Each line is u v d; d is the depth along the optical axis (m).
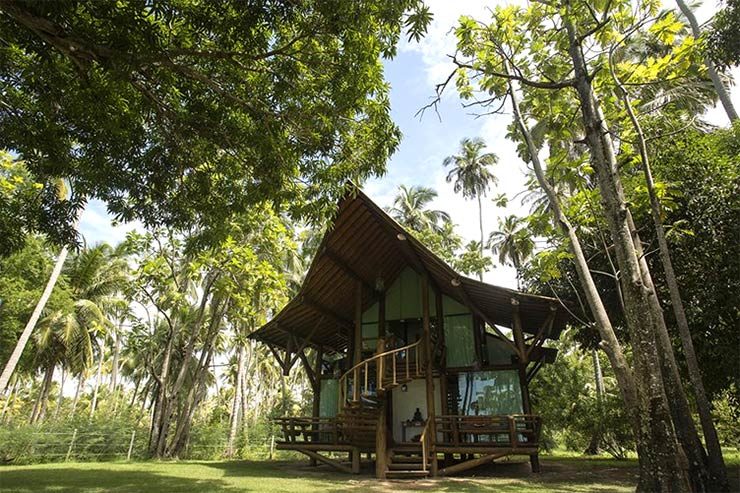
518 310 12.82
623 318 13.51
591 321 13.86
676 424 8.41
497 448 11.95
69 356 24.67
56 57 6.28
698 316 10.86
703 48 8.77
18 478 10.36
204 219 8.38
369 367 13.34
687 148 11.84
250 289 17.72
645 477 6.94
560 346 26.14
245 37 5.58
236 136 6.96
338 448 12.98
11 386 36.41
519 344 12.34
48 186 8.09
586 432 17.81
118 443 18.38
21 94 7.02
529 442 12.12
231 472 12.23
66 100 6.55
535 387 21.36
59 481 9.86
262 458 21.61
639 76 10.26
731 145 12.27
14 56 6.44
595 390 25.98
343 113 7.01
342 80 6.67
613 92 11.08
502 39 11.32
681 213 11.46
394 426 14.86
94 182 7.52
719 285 10.54
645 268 9.26
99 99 6.29
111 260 27.45
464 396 13.58
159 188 7.72
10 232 8.09
